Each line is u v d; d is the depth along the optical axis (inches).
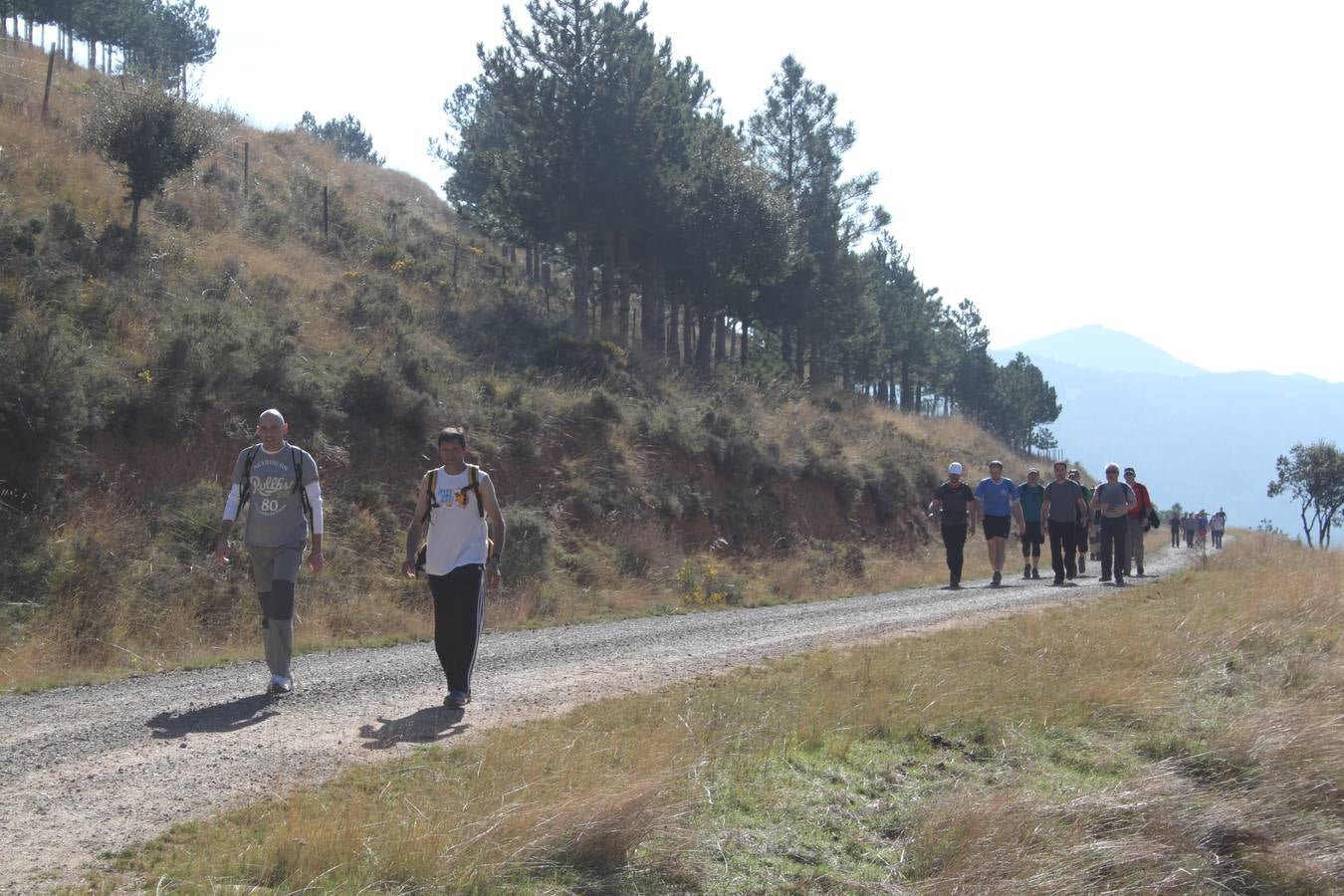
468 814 194.9
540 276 1637.6
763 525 955.3
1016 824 240.2
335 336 799.1
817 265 1545.3
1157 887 236.5
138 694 304.8
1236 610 493.7
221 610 505.7
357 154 2773.1
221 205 1029.2
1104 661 379.9
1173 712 337.1
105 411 552.7
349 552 593.6
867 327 1752.0
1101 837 249.8
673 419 952.3
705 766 245.3
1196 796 273.7
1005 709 323.3
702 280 1306.6
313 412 666.2
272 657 302.0
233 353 653.9
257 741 249.4
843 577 901.8
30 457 502.9
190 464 584.1
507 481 754.8
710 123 1346.0
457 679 293.4
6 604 437.1
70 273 665.0
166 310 699.4
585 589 661.3
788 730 280.4
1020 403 3181.6
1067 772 287.3
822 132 1621.6
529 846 188.2
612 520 788.6
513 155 1151.6
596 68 1118.4
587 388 950.4
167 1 2440.9
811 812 237.6
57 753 235.0
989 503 691.4
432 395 763.4
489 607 549.6
